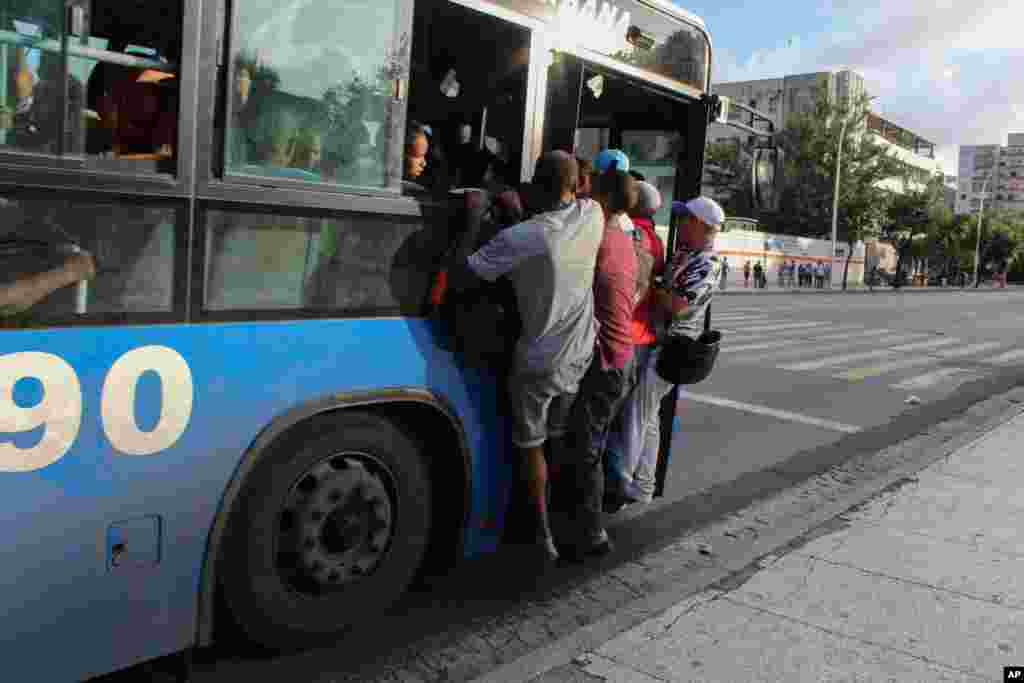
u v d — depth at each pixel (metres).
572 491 4.05
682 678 3.02
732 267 45.91
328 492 3.05
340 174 2.97
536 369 3.47
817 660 3.21
